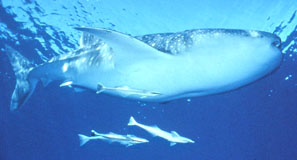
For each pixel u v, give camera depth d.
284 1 9.01
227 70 3.26
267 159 24.70
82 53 4.68
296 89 16.44
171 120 21.09
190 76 3.49
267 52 2.95
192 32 3.33
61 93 17.50
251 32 2.94
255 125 21.98
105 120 21.69
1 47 12.45
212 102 18.44
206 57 3.22
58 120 21.92
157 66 3.54
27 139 23.91
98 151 28.14
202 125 22.45
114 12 9.11
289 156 23.48
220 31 3.09
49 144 25.20
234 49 3.04
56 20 9.87
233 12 9.09
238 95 17.44
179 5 8.66
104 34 3.16
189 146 26.56
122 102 18.39
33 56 12.74
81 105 19.42
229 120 21.59
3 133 22.98
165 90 3.87
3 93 17.58
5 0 9.12
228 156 26.59
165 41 3.57
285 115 19.91
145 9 8.84
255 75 3.29
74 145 26.28
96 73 4.38
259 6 9.02
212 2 8.57
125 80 4.02
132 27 9.71
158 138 25.30
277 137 22.83
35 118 21.31
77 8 9.12
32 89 5.78
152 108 19.20
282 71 14.45
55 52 12.38
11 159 25.27
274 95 17.28
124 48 3.42
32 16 9.80
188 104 18.55
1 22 10.33
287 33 11.15
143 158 29.28
